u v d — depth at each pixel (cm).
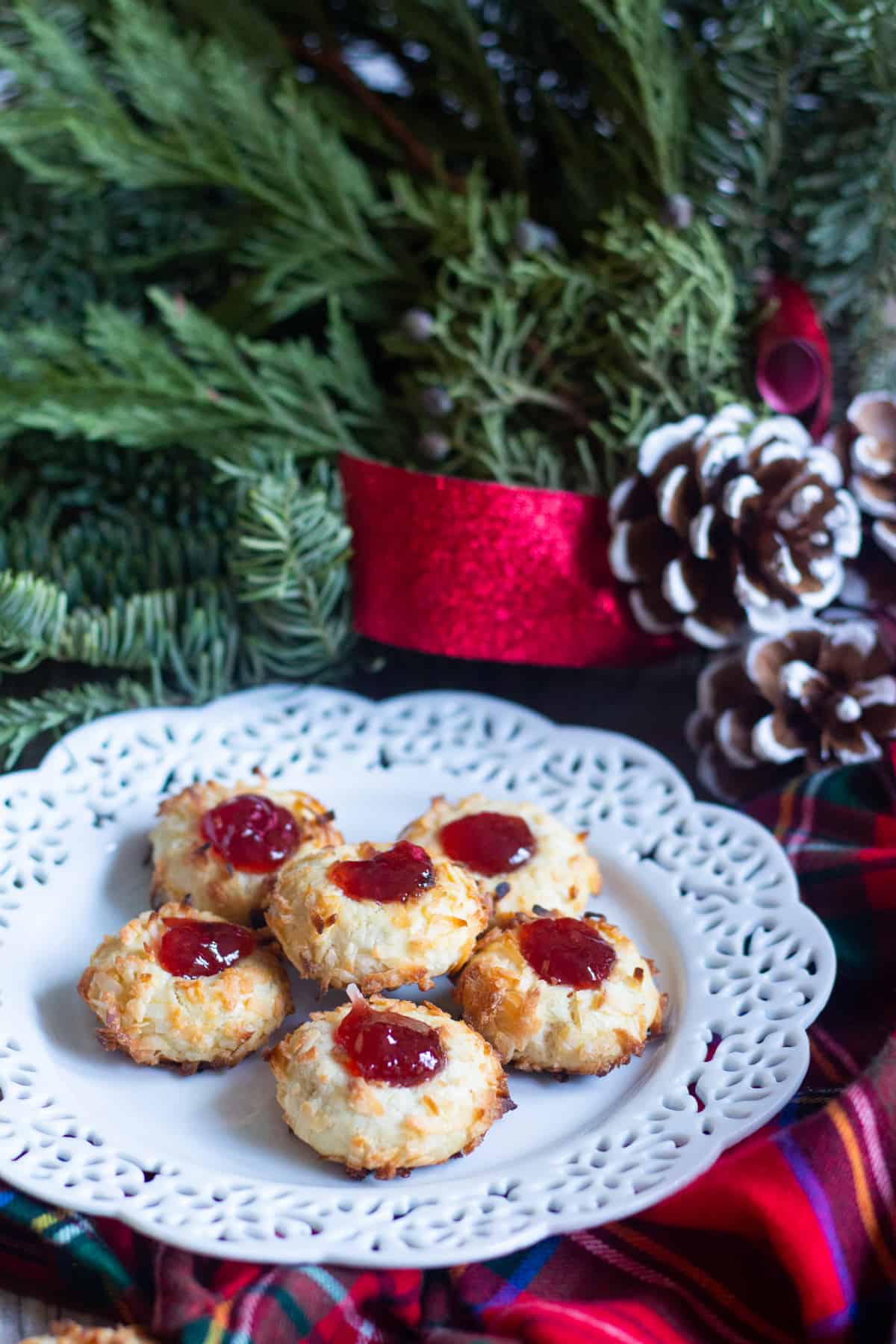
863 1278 49
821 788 62
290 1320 48
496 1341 47
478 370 64
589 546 64
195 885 59
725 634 63
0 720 64
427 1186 51
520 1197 50
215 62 66
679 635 66
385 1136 51
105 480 70
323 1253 48
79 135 65
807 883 60
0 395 65
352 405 69
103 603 67
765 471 62
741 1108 52
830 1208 49
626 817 64
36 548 67
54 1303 50
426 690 72
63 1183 50
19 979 57
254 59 69
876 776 62
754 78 64
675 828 63
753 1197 49
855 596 65
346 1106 51
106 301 72
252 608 66
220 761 66
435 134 70
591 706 72
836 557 62
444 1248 48
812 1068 55
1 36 69
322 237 68
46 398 65
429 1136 51
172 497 70
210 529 69
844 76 63
